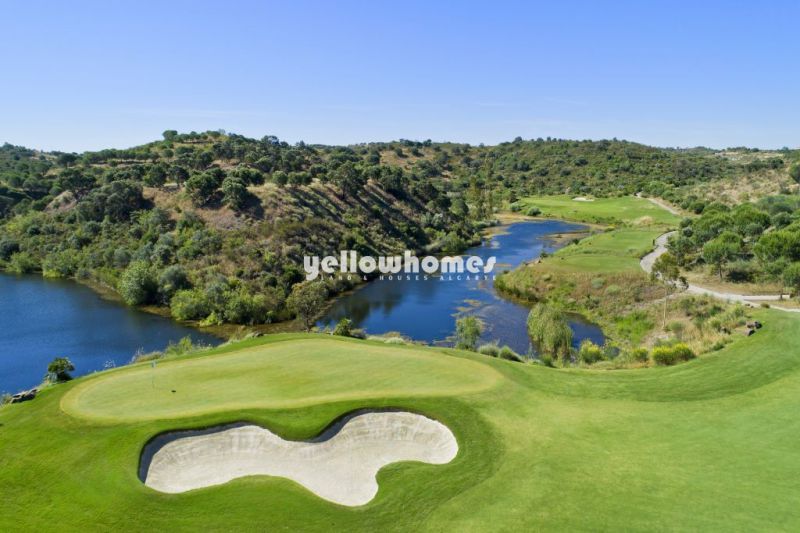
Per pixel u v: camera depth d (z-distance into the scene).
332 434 26.48
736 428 25.91
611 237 102.94
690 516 19.36
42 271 91.69
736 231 75.25
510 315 65.19
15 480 22.17
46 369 47.75
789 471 21.95
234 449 25.59
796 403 28.16
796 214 85.38
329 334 44.16
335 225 96.44
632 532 18.70
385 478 23.17
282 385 31.06
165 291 69.12
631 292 64.12
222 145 135.62
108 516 20.19
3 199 114.56
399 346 39.53
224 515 20.45
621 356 42.00
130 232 85.31
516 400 29.64
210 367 34.22
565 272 74.62
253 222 84.88
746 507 19.70
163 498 21.34
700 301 54.41
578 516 19.72
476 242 121.94
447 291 79.12
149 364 35.00
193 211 86.25
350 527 19.83
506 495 21.33
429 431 27.27
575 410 28.53
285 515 20.52
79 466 23.08
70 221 98.56
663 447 24.47
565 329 49.91
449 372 33.50
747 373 32.62
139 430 25.47
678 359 36.75
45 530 19.38
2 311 66.62
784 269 55.66
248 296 65.31
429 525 19.77
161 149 142.88
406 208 126.06
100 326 60.69
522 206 177.38
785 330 39.91
